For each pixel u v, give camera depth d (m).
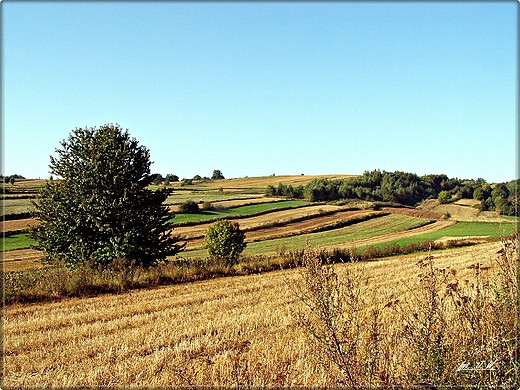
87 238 21.59
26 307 13.88
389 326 7.22
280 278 19.19
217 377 7.32
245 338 9.66
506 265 6.35
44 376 7.93
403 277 18.16
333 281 6.21
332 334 5.77
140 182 23.05
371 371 5.60
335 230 55.34
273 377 6.97
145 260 22.27
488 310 6.14
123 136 23.17
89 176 21.81
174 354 8.84
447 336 6.11
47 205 22.03
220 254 26.67
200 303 14.30
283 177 115.94
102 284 16.92
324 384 6.44
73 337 10.41
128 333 10.55
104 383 7.48
